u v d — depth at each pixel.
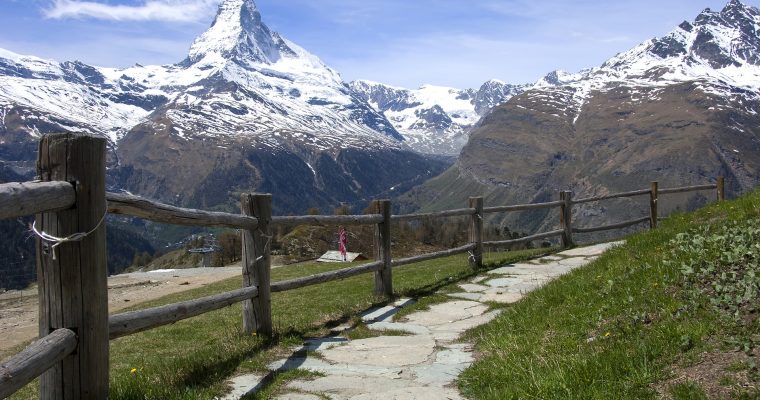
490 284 13.16
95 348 4.79
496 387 5.88
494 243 16.28
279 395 6.03
